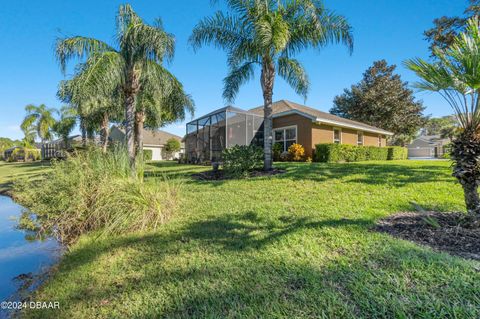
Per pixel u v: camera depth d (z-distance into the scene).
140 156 5.27
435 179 6.06
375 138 19.42
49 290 2.26
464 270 2.04
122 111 12.09
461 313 1.57
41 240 3.98
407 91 26.91
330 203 4.52
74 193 4.16
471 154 2.95
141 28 6.92
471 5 10.33
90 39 7.57
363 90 29.28
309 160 13.14
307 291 1.91
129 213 3.76
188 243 3.07
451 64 2.92
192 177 8.41
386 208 4.09
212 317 1.70
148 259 2.71
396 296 1.78
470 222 2.93
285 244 2.84
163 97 9.23
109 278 2.37
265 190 5.87
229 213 4.27
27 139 34.34
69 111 20.19
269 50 7.53
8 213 5.86
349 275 2.09
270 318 1.65
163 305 1.90
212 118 14.53
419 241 2.72
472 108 2.95
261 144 15.30
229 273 2.28
